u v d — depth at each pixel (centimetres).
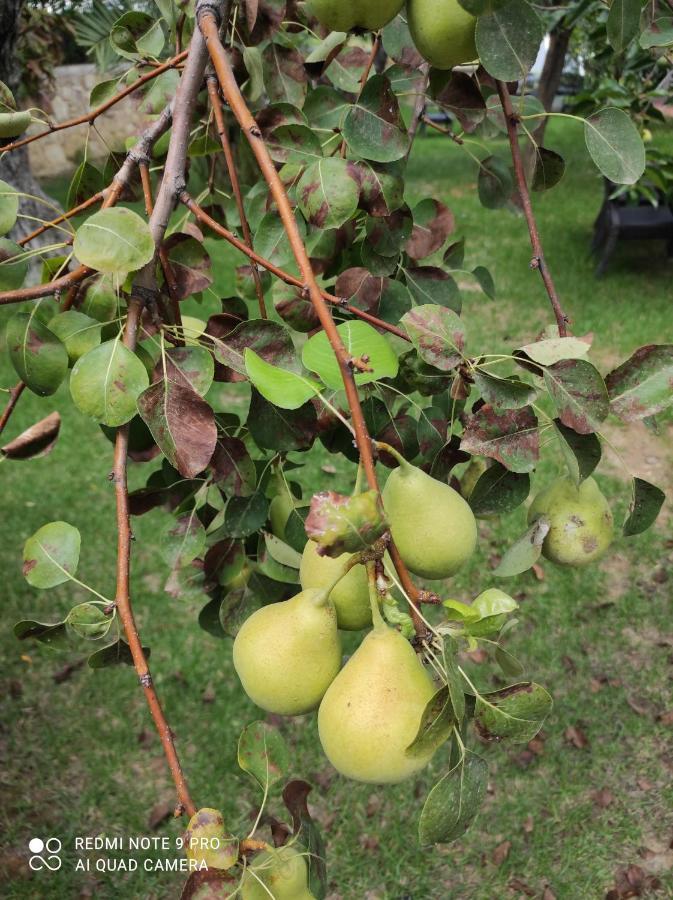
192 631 181
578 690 163
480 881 132
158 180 77
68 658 176
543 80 252
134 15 72
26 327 50
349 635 163
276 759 49
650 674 167
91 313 59
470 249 401
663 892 129
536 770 150
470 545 48
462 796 38
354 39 83
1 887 131
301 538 69
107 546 207
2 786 148
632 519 54
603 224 370
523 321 319
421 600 36
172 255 61
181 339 55
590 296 339
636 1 51
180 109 49
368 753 37
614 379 48
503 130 77
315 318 69
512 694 42
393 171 64
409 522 47
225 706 163
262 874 44
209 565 70
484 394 48
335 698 39
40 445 54
